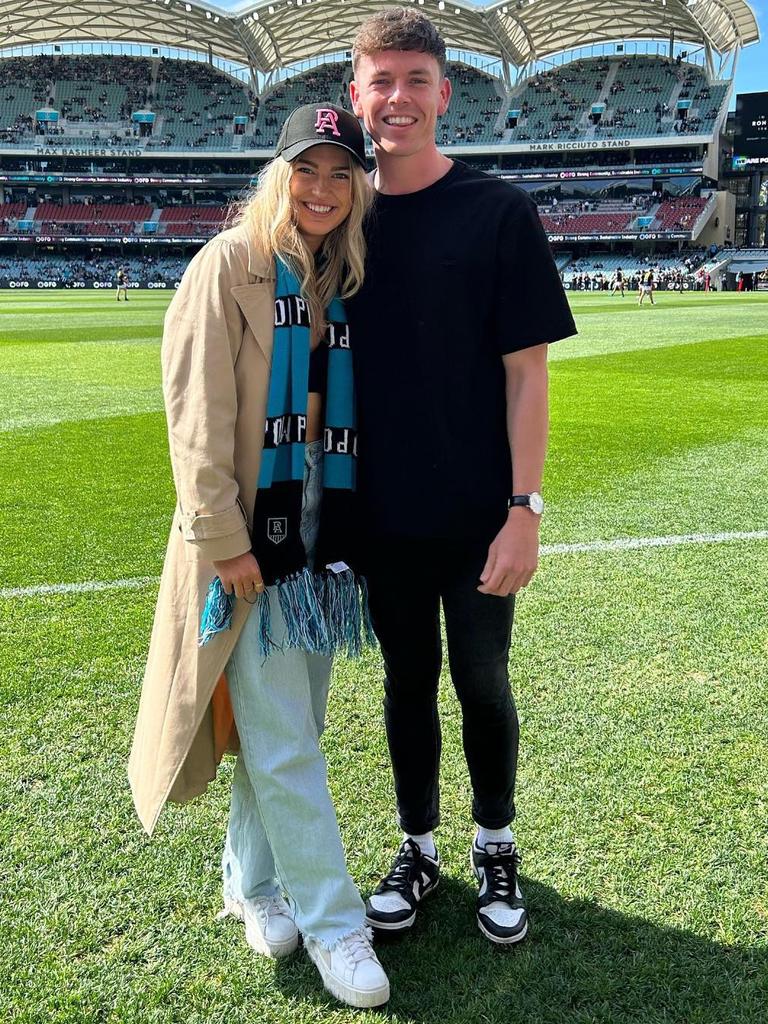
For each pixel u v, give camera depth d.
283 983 2.15
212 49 68.06
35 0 59.22
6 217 67.38
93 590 4.65
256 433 2.03
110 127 68.75
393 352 2.14
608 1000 2.07
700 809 2.78
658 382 12.01
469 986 2.13
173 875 2.52
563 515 5.88
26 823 2.74
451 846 2.70
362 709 3.44
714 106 62.47
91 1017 2.04
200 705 2.08
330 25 63.41
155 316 27.56
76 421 9.46
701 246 62.81
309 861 2.08
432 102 2.08
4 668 3.75
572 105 65.38
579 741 3.17
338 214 2.06
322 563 2.19
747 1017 2.02
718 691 3.52
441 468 2.18
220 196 72.25
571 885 2.46
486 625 2.27
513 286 2.11
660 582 4.68
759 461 7.34
